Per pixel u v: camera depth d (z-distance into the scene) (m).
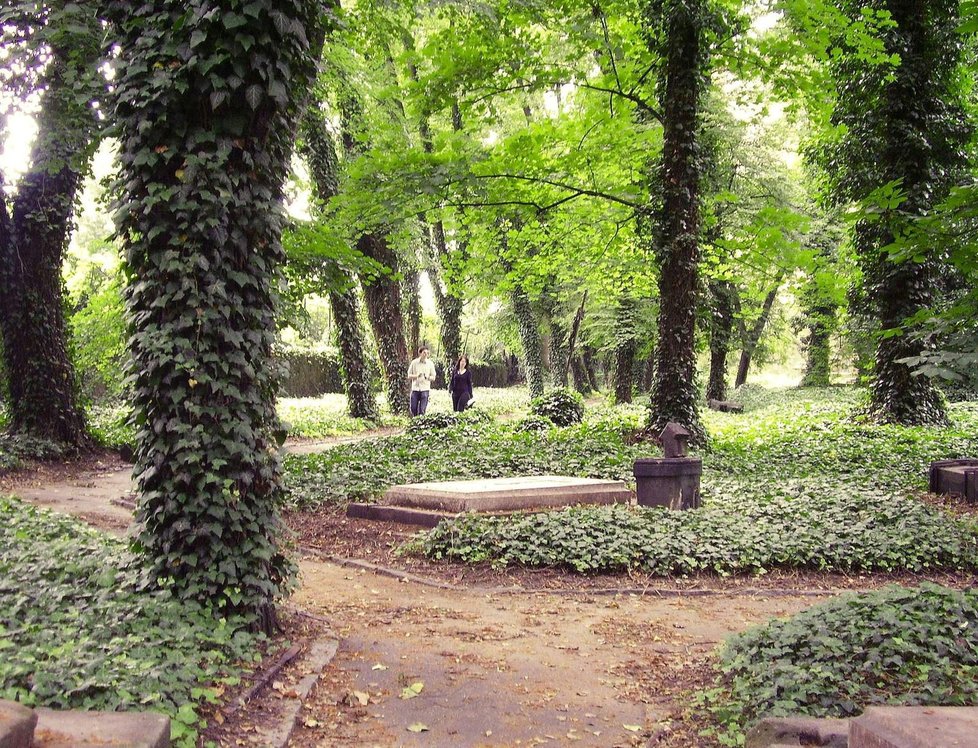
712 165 20.55
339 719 4.23
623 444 14.88
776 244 15.20
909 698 3.76
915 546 8.30
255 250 5.33
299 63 5.45
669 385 15.12
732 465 13.35
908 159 16.92
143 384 5.20
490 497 9.68
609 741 4.09
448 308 31.94
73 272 24.86
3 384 15.95
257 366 5.33
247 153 5.18
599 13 15.08
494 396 40.62
